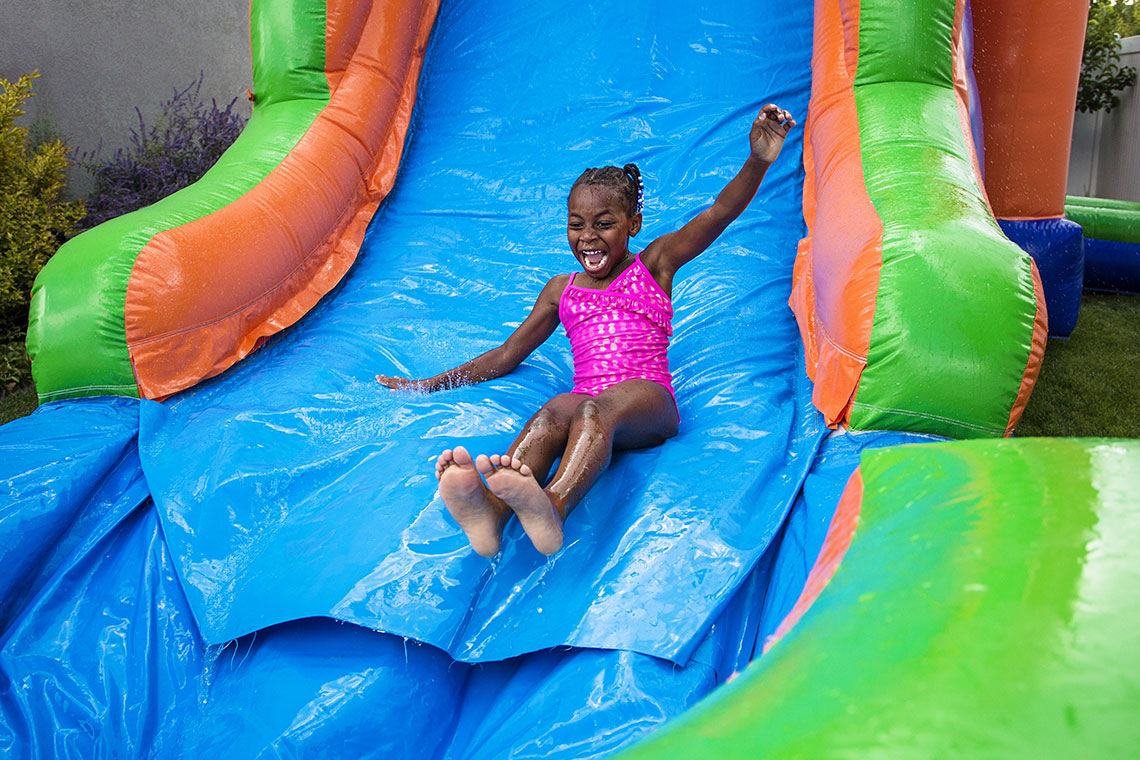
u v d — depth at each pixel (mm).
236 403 3223
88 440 2988
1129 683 799
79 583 2580
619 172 2963
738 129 4949
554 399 2588
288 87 4637
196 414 3221
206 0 7309
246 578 2398
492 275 4199
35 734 2141
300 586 2260
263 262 3781
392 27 5008
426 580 2225
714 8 5520
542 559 2324
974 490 1257
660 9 5539
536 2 5770
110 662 2336
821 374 2959
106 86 6797
